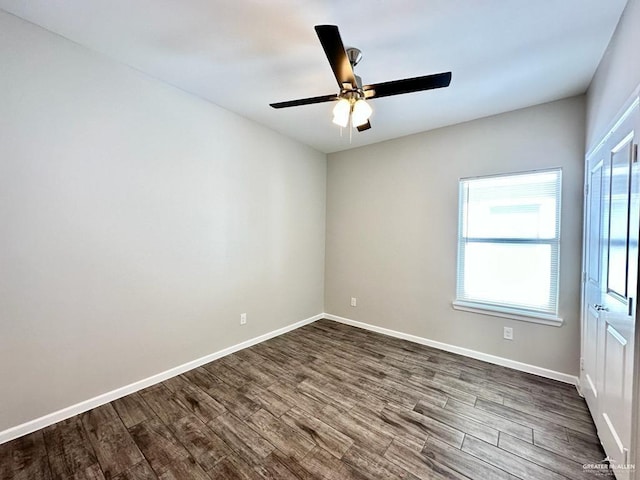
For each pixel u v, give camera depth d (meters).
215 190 2.78
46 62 1.76
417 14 1.55
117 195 2.10
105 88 2.02
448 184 3.07
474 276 2.93
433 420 1.92
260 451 1.64
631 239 1.30
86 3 1.53
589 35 1.68
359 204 3.83
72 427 1.81
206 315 2.74
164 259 2.40
